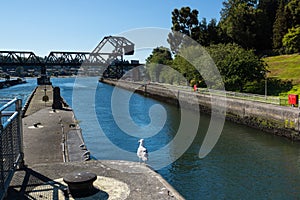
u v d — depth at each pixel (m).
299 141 21.77
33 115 28.58
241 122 29.59
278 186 14.64
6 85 91.56
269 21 70.31
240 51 39.97
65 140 17.33
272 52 61.53
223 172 16.42
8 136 8.68
